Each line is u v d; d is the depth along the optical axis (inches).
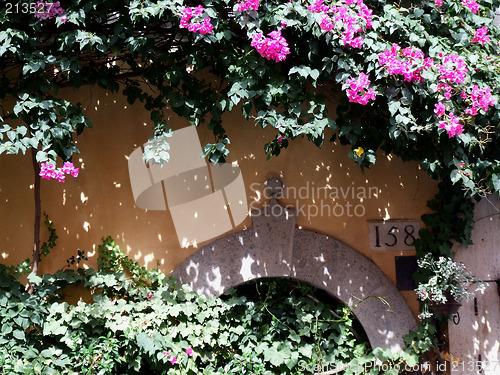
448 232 212.2
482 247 217.5
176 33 179.8
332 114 211.5
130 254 203.6
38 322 185.9
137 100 207.6
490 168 182.4
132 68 186.4
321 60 167.5
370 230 213.2
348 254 210.7
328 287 209.0
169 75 169.3
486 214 217.2
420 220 215.0
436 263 204.1
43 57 158.6
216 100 173.0
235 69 166.6
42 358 186.5
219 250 206.4
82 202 203.9
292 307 209.2
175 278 204.1
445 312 202.5
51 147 164.6
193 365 196.1
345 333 210.2
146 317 194.1
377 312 209.9
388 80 166.1
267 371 202.4
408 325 210.4
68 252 201.5
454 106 169.2
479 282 203.9
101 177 205.5
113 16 175.8
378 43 164.4
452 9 177.9
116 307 193.3
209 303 200.2
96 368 189.6
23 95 159.5
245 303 205.0
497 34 185.2
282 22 160.2
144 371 198.1
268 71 167.0
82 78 179.8
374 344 209.0
